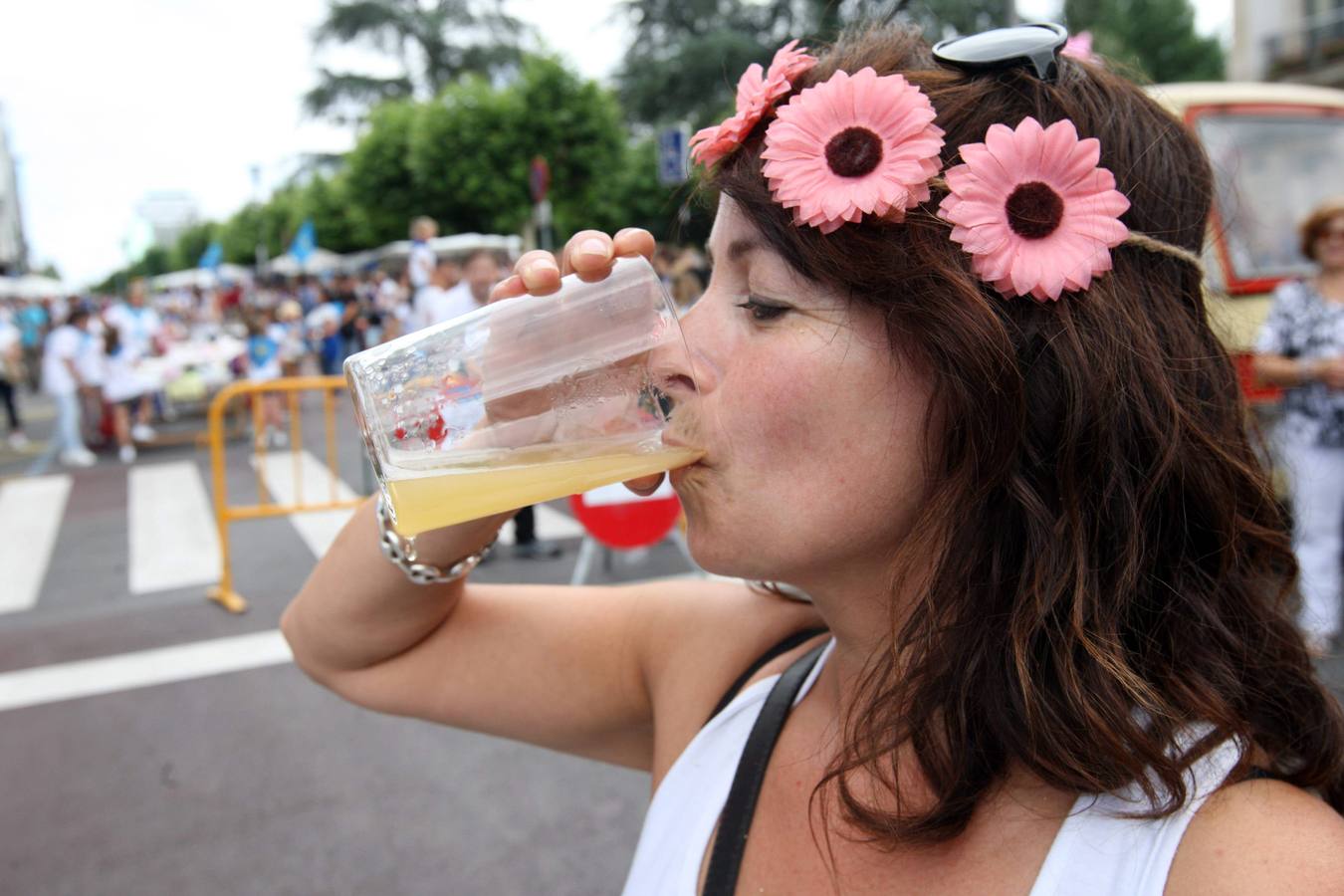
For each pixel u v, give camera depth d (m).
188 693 3.92
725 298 0.75
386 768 3.28
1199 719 0.70
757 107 0.74
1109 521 0.70
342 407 13.74
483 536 1.01
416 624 1.09
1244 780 0.65
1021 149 0.67
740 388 0.72
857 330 0.70
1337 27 15.59
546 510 6.65
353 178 29.19
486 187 23.98
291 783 3.20
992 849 0.70
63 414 10.15
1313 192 4.73
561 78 23.73
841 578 0.78
